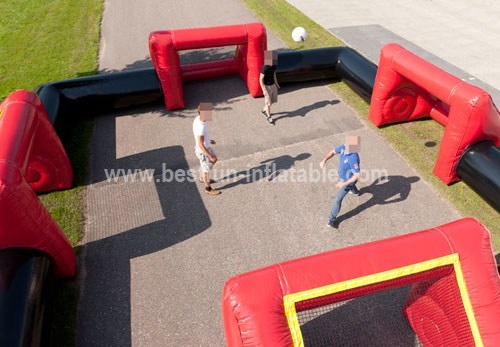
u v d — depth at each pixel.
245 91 10.01
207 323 4.96
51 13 15.17
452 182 6.99
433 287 4.04
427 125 8.52
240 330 3.19
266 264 5.68
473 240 3.73
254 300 3.24
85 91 8.63
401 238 3.74
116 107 9.05
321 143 8.09
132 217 6.48
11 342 3.81
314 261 3.49
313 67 9.89
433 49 11.88
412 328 4.73
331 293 3.36
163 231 6.22
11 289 4.18
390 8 15.15
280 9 14.98
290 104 9.48
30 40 12.96
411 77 7.11
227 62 10.57
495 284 3.62
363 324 4.83
